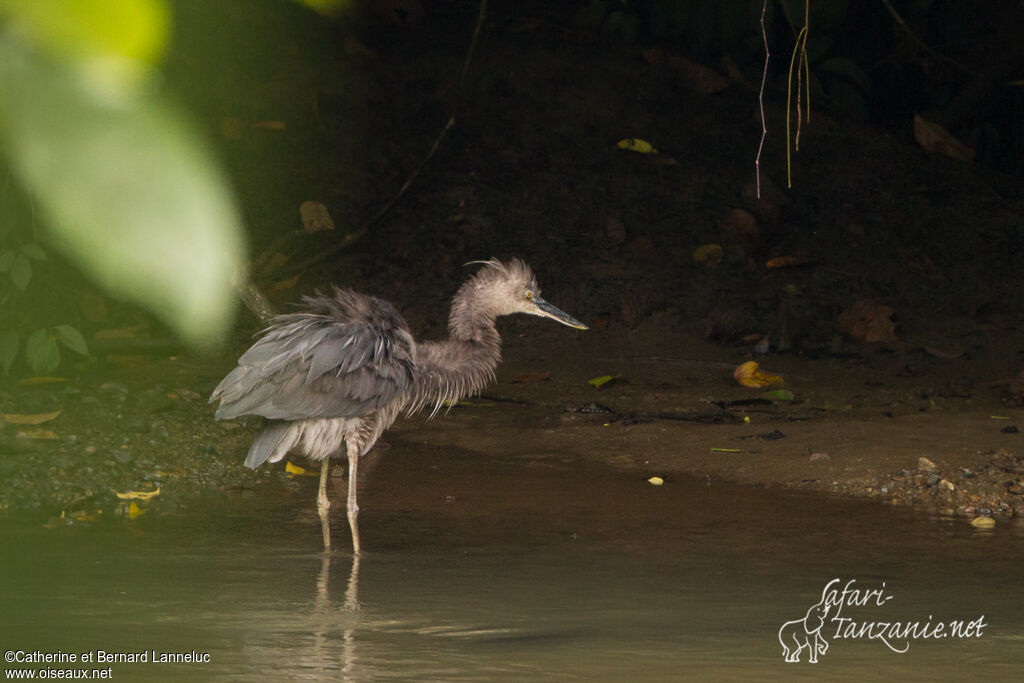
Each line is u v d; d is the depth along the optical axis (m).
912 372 15.90
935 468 10.96
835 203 21.42
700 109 23.48
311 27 23.11
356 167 20.80
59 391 13.32
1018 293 18.83
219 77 20.36
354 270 18.34
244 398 8.81
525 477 11.05
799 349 17.11
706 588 7.33
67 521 9.07
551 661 5.70
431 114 22.36
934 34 24.92
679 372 16.03
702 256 19.39
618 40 25.16
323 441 9.13
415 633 6.23
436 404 10.51
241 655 5.74
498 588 7.29
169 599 6.84
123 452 11.03
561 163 21.59
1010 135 24.34
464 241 19.38
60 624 6.24
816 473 11.10
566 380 15.55
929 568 7.92
